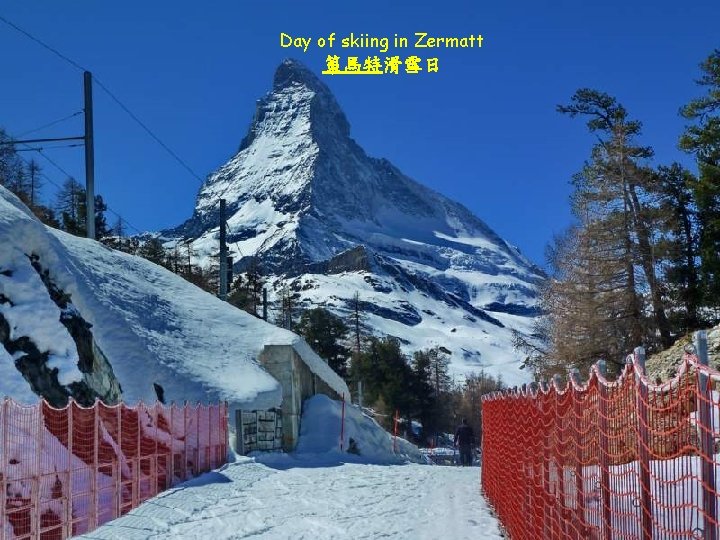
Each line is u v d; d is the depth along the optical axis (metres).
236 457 19.28
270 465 19.55
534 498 7.88
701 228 37.78
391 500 13.66
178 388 19.56
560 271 41.84
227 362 23.20
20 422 10.38
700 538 3.63
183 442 15.88
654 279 35.53
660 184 38.41
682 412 4.11
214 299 27.72
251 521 11.23
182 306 25.16
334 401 27.78
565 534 6.38
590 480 5.71
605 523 5.17
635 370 4.50
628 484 4.80
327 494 14.43
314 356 27.83
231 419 20.64
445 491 15.12
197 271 81.38
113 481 11.77
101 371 17.17
